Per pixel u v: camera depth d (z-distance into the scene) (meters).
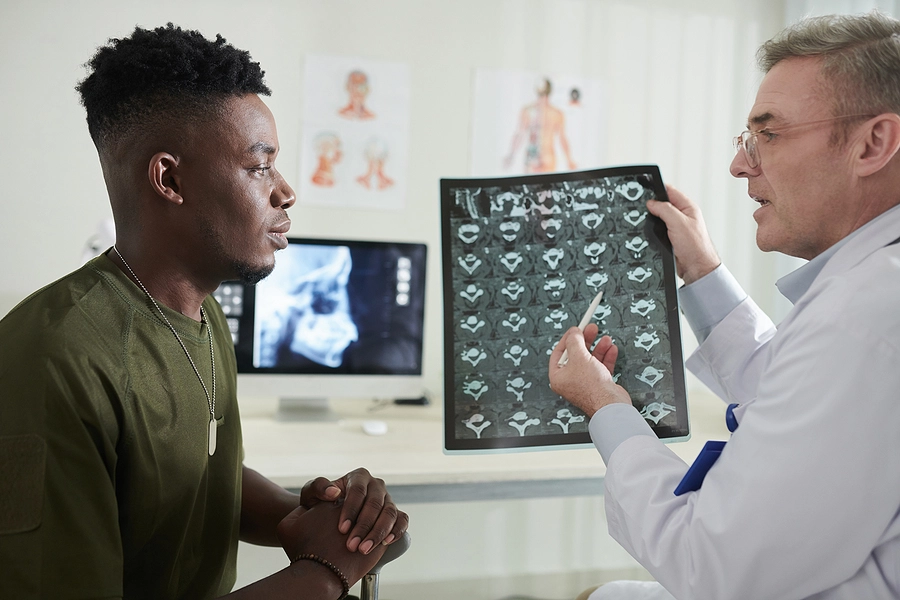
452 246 1.28
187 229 0.90
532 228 1.29
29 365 0.77
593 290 1.27
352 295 2.09
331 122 2.41
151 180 0.87
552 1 2.53
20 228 2.21
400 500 1.65
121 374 0.83
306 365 2.07
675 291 1.25
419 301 2.13
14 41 2.17
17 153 2.20
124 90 0.87
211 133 0.88
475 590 2.60
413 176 2.49
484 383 1.24
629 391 1.22
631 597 1.17
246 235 0.92
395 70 2.44
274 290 2.04
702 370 1.32
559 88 2.56
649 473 0.91
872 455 0.73
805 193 0.90
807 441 0.74
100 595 0.76
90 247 2.09
